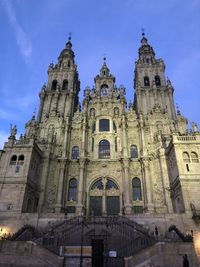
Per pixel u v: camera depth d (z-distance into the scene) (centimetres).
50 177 4394
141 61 6400
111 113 5334
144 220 3266
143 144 4638
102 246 2627
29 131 5047
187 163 3644
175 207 3753
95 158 4700
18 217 3381
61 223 3042
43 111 5434
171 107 5259
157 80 6028
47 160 4438
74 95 5834
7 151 4009
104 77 6041
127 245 2558
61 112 5341
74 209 4156
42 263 2320
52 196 4209
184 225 3166
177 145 3809
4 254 2412
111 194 4325
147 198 4028
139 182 4406
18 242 2467
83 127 5000
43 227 3266
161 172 4203
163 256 2305
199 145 3791
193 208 3225
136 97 5731
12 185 3659
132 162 4594
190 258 2311
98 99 5575
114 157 4684
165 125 4888
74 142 4981
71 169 4616
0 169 3822
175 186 3738
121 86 5766
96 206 4234
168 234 2956
